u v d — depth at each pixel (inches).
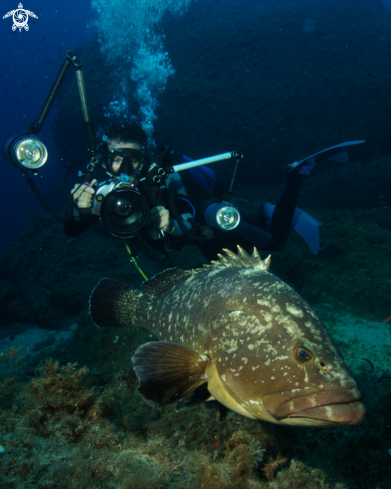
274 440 90.8
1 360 134.3
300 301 63.1
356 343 179.0
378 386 114.0
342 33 627.5
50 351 264.5
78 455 63.9
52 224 459.5
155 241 130.0
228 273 75.6
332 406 51.5
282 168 589.3
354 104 571.2
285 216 181.2
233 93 609.3
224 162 599.5
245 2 745.6
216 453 80.7
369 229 272.8
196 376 66.6
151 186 125.1
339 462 90.8
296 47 639.8
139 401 104.3
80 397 81.4
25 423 72.6
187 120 602.2
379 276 232.7
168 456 72.5
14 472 58.0
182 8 725.3
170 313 85.6
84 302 337.1
